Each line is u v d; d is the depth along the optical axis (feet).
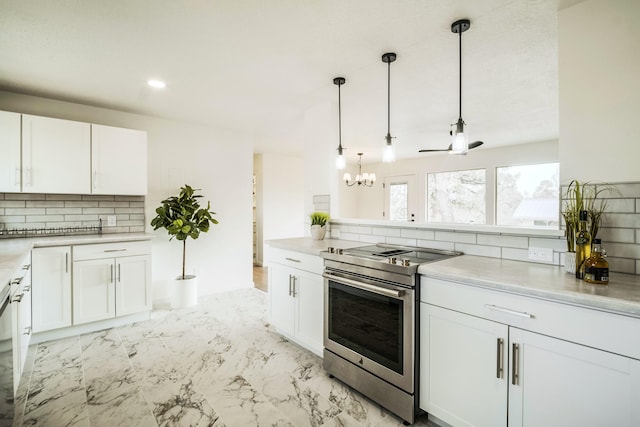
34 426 5.26
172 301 11.55
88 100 10.09
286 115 11.81
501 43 6.74
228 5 5.40
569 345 3.84
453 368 4.92
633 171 4.70
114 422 5.39
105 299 9.32
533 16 5.70
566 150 5.30
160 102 10.34
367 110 11.55
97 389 6.37
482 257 6.22
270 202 20.04
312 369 7.26
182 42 6.63
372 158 22.81
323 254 6.86
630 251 4.72
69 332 8.92
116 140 10.26
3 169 8.48
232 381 6.72
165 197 12.21
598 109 5.00
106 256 9.33
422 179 21.75
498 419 4.45
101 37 6.40
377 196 24.50
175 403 5.94
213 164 13.44
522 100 10.43
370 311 5.95
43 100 9.86
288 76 8.36
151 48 6.87
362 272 6.07
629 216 4.73
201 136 13.12
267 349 8.25
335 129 14.20
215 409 5.78
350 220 9.09
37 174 8.94
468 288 4.73
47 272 8.41
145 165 10.80
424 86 9.16
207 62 7.53
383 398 5.70
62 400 5.98
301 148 18.28
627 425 3.45
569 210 5.13
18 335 6.08
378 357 5.79
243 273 14.38
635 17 4.70
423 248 7.24
